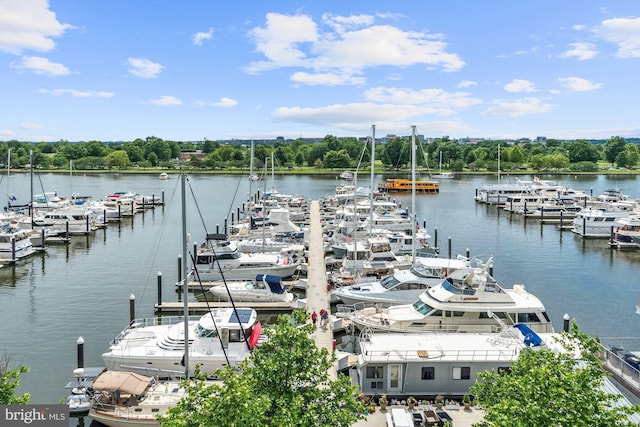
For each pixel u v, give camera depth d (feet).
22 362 110.83
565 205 332.19
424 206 382.01
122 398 83.76
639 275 187.01
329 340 112.27
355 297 128.67
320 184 569.64
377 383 88.22
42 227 247.29
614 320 138.82
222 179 612.70
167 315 142.10
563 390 49.80
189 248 223.30
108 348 118.83
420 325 106.42
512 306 105.50
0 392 56.95
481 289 105.29
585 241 252.62
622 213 260.42
